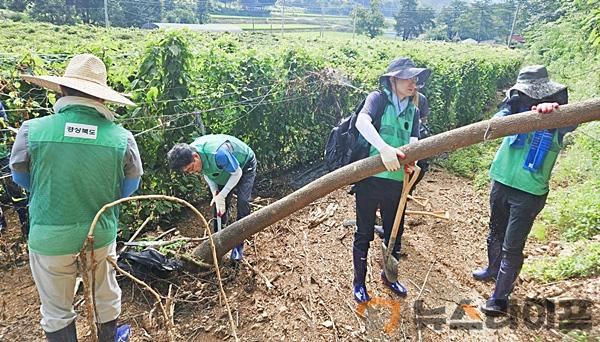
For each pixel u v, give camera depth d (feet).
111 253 9.11
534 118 9.83
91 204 8.39
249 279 13.37
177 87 16.80
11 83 13.53
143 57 16.49
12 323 11.16
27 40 48.44
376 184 11.43
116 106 15.48
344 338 11.18
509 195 11.56
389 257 11.94
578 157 22.93
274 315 11.97
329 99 23.73
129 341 10.82
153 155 16.22
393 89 11.07
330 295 12.80
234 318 11.81
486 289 13.33
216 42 22.44
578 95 29.60
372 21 177.99
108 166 8.43
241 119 20.04
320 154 24.59
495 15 194.29
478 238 16.71
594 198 17.51
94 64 8.84
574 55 40.98
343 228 16.69
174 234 16.03
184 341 10.99
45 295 8.77
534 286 13.07
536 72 11.12
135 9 152.76
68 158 8.07
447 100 35.01
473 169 25.22
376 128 11.25
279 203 12.55
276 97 21.03
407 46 48.29
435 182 23.31
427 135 13.89
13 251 14.16
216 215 14.48
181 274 13.07
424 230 17.22
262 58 20.89
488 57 48.14
